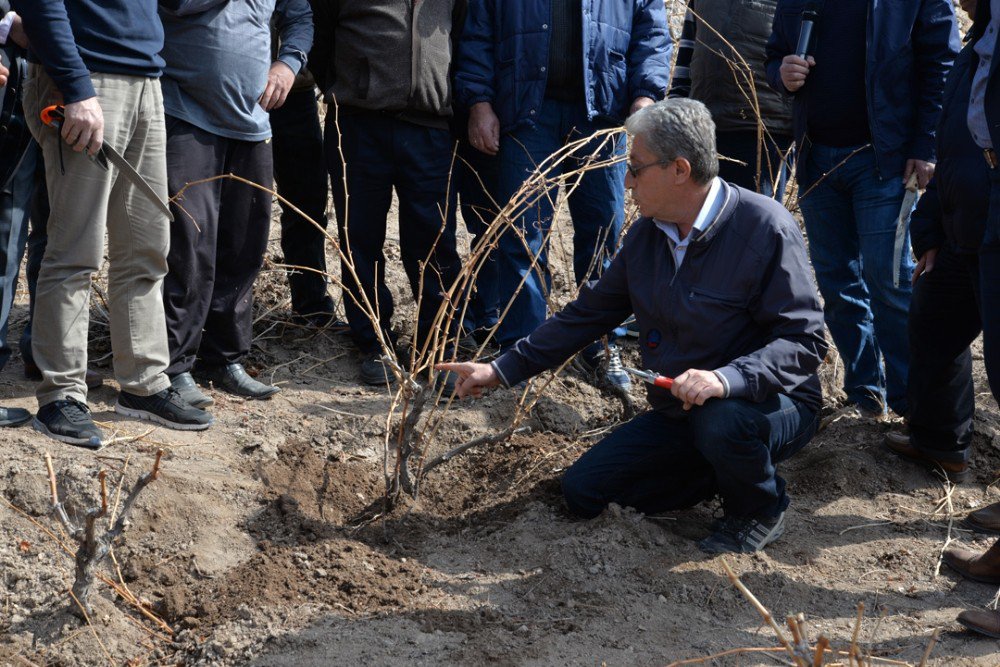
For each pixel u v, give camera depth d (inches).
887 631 117.9
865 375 171.0
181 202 150.6
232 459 147.1
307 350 185.3
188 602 122.8
